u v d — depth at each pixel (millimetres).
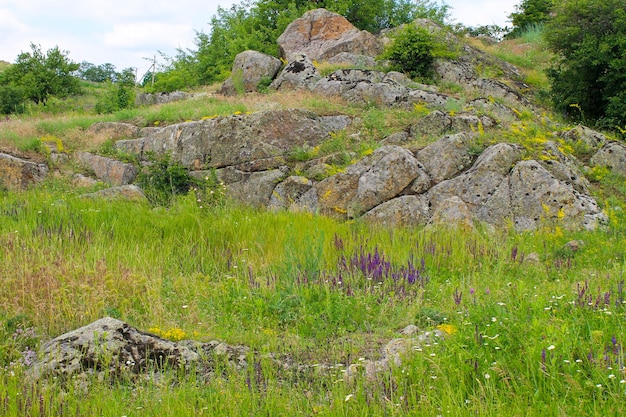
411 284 8672
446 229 11859
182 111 18047
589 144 15695
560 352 5109
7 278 7910
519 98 20328
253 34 28219
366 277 8852
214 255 10375
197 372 5895
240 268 9672
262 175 14680
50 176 15617
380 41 25312
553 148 14273
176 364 6012
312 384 5586
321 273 8531
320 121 16656
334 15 25531
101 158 16000
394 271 9062
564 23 19969
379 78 19141
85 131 18047
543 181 12703
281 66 22516
